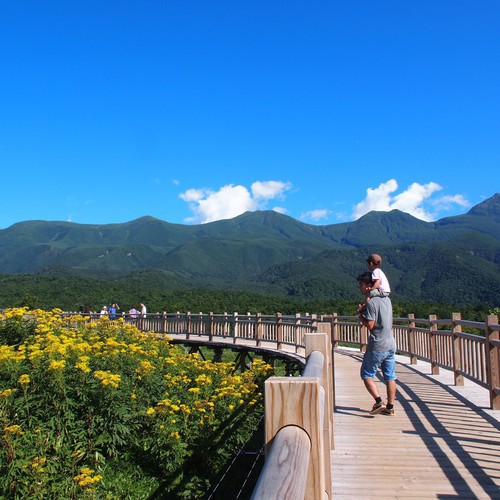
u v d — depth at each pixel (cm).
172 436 763
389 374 757
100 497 668
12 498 606
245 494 727
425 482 495
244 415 899
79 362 758
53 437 689
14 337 1124
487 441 621
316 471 196
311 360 357
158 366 996
